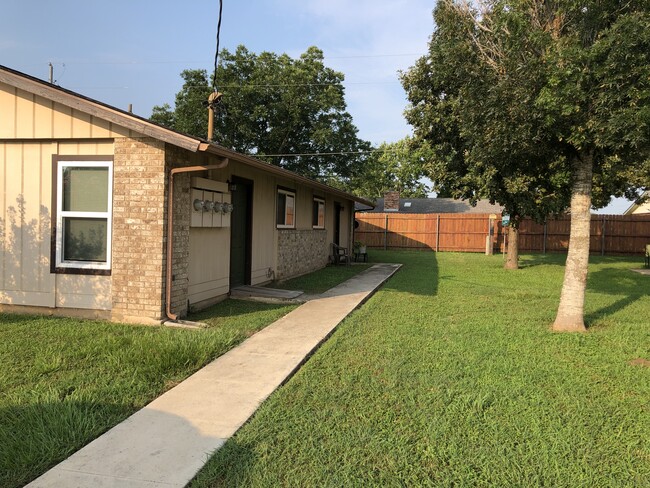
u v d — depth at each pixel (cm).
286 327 675
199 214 768
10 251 716
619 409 398
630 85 531
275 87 2891
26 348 537
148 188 664
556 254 2386
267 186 1099
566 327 681
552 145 666
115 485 280
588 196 678
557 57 561
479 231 2619
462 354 545
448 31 714
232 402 405
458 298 954
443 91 1330
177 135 629
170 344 543
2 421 358
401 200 3403
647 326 709
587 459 317
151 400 413
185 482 284
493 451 324
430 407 395
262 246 1080
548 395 427
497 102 621
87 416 370
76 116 675
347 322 712
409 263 1830
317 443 333
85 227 696
